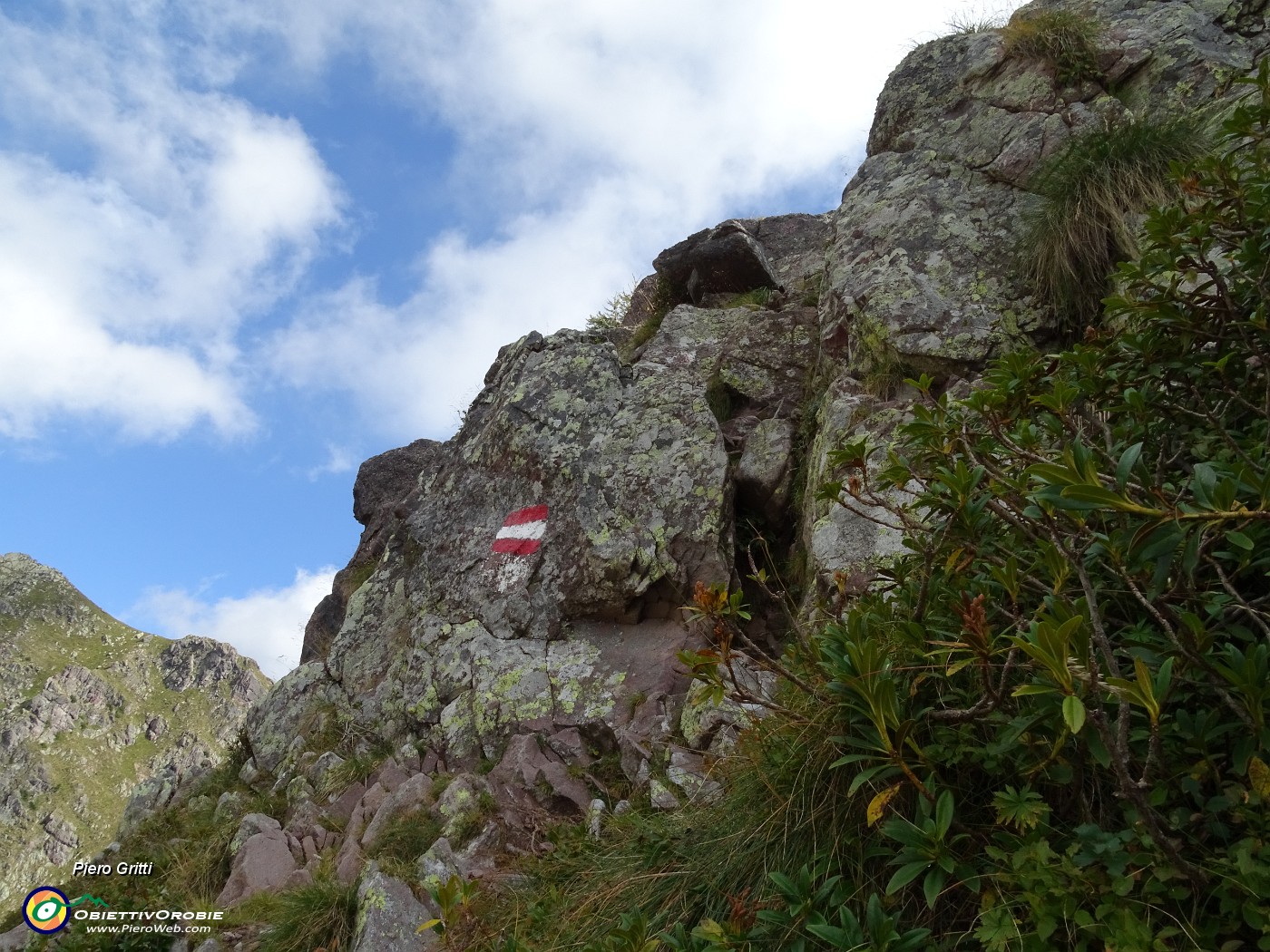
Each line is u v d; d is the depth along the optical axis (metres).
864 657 2.26
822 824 2.76
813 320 7.97
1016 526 2.57
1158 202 5.39
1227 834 1.93
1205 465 1.93
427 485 8.21
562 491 6.71
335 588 10.07
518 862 4.52
